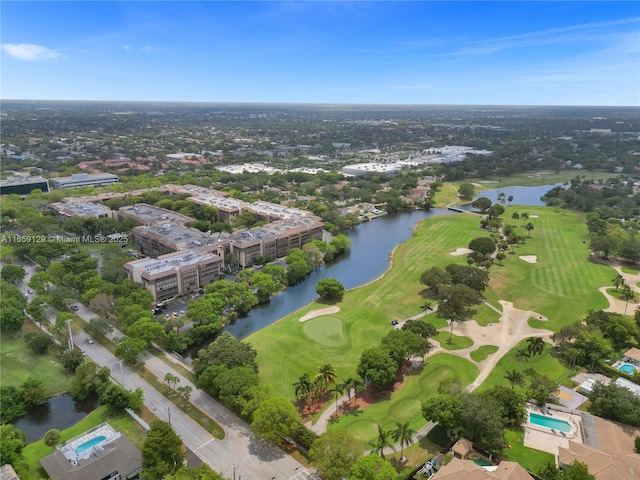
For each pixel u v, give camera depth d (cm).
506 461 12650
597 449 13338
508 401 14825
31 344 19125
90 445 13750
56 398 16875
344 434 13062
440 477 11894
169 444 12988
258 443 14350
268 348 19912
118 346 18488
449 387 15700
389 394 17025
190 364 19062
